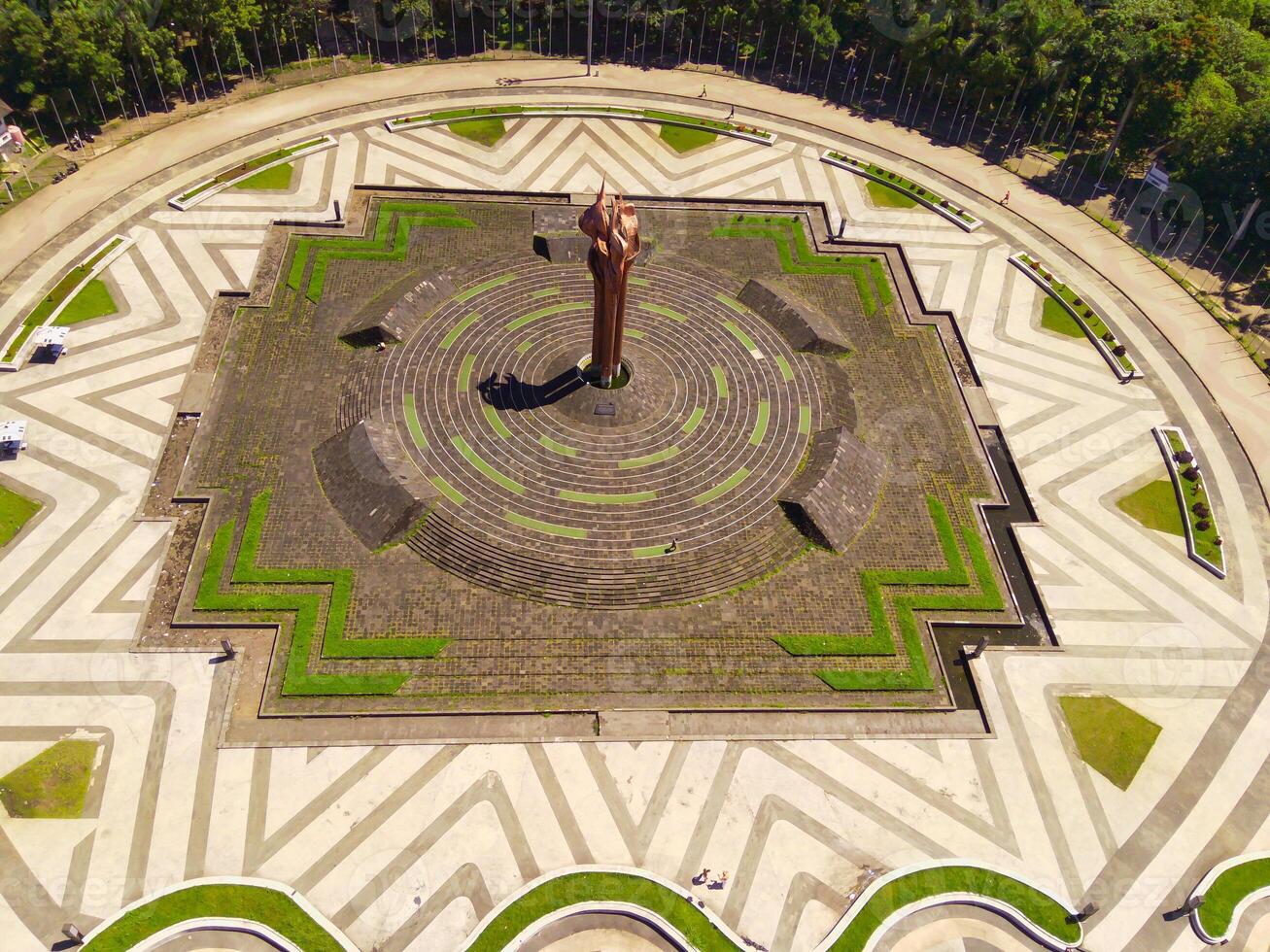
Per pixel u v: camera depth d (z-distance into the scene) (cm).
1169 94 10119
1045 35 10581
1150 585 6975
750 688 6184
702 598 6600
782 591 6700
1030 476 7638
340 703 5909
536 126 11038
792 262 9462
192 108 10838
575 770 5716
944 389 8281
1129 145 10644
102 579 6425
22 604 6238
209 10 10412
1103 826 5700
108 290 8456
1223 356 8825
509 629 6344
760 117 11588
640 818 5544
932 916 5306
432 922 5059
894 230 10006
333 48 12081
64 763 5531
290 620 6303
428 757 5712
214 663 6062
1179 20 11119
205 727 5753
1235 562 7169
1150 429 8100
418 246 9194
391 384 7719
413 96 11350
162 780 5506
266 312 8369
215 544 6650
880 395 8169
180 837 5291
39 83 9900
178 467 7138
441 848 5344
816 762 5866
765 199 10206
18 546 6544
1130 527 7331
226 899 5062
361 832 5381
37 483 6931
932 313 9019
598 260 6806
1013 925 5300
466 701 5981
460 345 8131
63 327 7819
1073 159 11288
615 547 6769
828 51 11825
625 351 8188
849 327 8794
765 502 7156
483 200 9906
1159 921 5347
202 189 9575
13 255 8700
